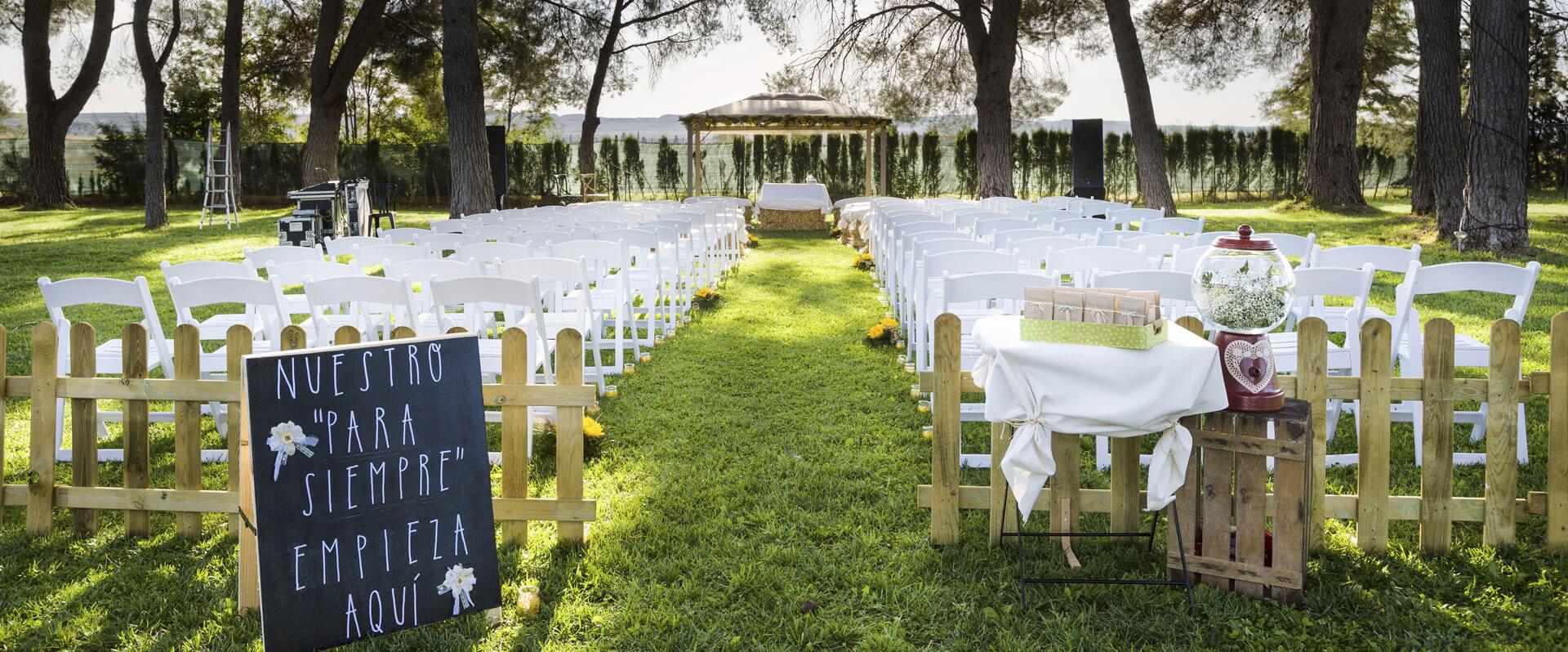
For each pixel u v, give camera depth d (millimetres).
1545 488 4035
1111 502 3490
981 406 4855
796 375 6434
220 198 28766
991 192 19703
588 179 25609
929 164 30188
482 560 3090
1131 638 2963
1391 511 3439
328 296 4691
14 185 28203
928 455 4664
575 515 3551
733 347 7406
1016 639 2939
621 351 6508
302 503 2857
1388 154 31547
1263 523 3111
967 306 6238
